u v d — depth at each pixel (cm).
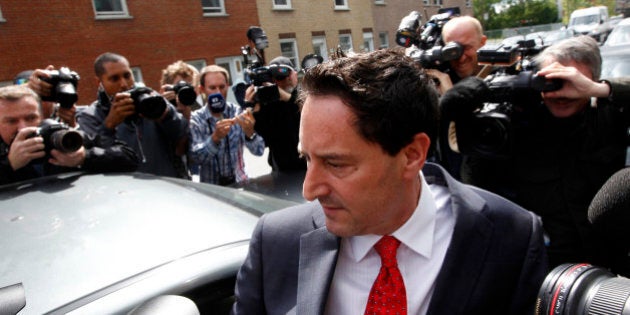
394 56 76
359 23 1678
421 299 87
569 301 69
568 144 147
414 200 84
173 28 1152
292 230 98
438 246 90
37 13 923
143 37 1096
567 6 4184
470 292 83
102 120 275
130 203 137
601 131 142
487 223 87
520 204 161
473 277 84
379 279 87
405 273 88
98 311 89
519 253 87
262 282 98
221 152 309
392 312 86
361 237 88
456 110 146
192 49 1197
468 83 143
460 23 214
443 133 169
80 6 983
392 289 86
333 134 70
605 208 81
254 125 290
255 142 318
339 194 74
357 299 89
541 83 136
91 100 1016
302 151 76
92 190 152
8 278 101
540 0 3816
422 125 76
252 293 98
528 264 86
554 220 153
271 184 273
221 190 165
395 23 1886
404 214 84
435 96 80
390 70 72
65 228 121
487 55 158
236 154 318
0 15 877
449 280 83
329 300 91
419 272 88
